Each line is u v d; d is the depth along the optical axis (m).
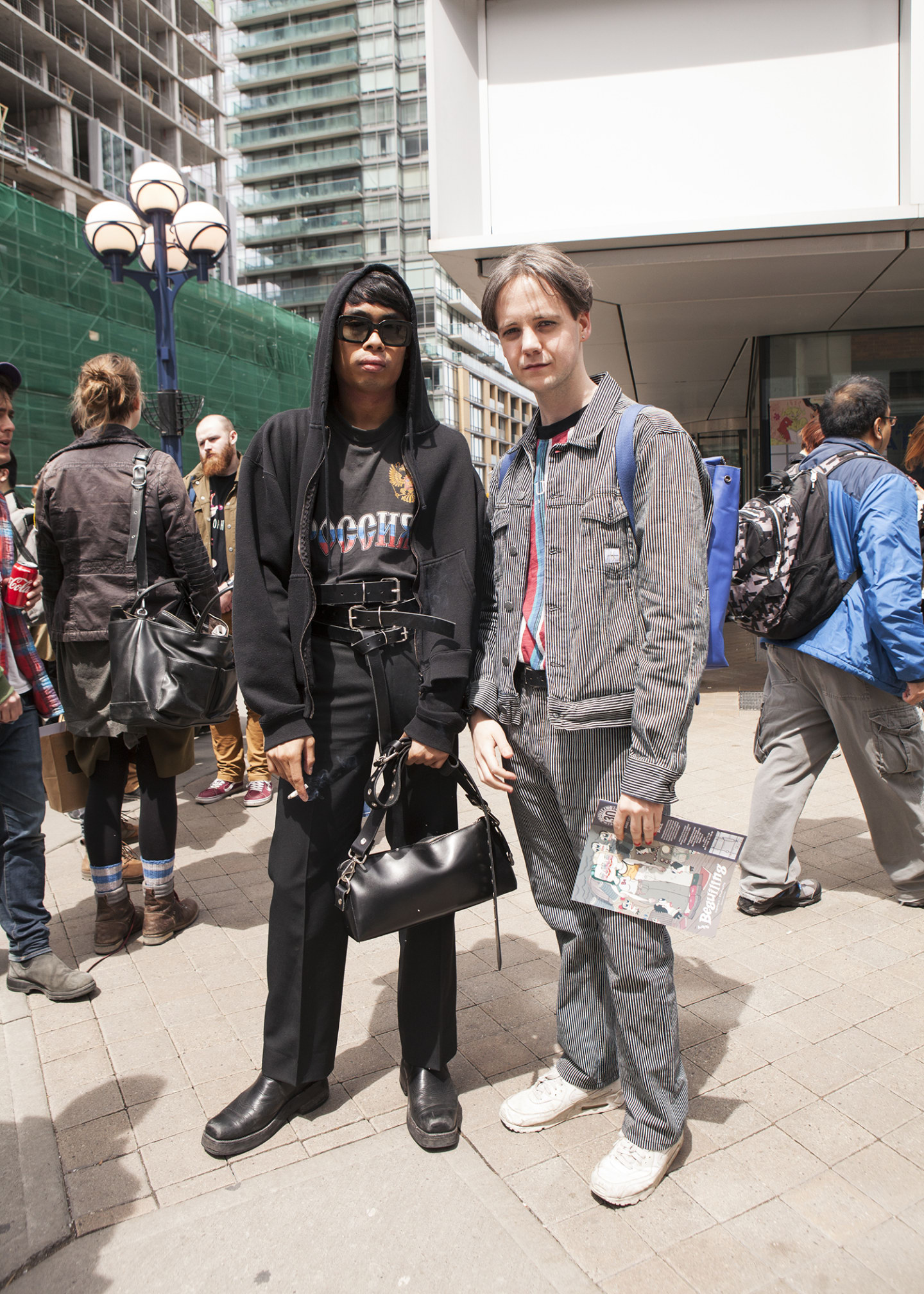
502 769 1.84
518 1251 1.62
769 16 6.26
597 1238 1.64
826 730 3.03
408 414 1.94
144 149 46.28
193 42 53.47
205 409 24.95
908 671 2.68
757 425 11.40
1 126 37.62
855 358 9.14
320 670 1.91
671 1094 1.76
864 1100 2.04
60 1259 1.64
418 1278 1.57
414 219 70.56
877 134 6.23
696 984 2.60
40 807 2.66
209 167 56.97
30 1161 1.90
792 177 6.35
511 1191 1.78
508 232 6.65
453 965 2.04
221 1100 2.12
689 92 6.39
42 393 21.11
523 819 1.97
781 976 2.64
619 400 1.77
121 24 47.59
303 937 1.93
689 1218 1.69
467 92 6.49
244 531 1.88
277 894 1.97
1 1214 1.76
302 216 72.12
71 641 2.84
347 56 69.88
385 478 1.95
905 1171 1.81
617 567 1.71
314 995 1.97
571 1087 2.01
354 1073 2.23
